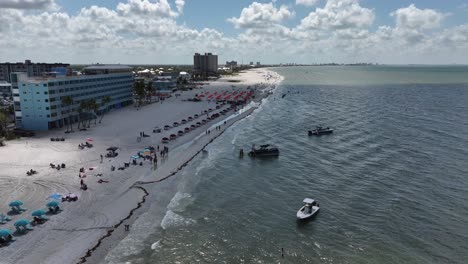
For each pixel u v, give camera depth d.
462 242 62.91
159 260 57.72
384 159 111.19
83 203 77.06
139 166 102.56
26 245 60.66
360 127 162.00
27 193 81.31
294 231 67.50
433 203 78.44
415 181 91.62
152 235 65.31
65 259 57.06
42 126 147.12
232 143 135.38
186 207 77.38
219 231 67.31
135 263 56.78
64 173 94.69
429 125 163.12
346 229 68.00
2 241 61.12
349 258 58.56
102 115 183.25
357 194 84.12
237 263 57.28
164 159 110.75
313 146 129.88
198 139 139.50
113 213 73.25
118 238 63.97
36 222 67.81
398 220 71.06
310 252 60.38
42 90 144.12
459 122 168.75
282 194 85.25
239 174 99.75
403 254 59.50
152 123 167.25
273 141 138.75
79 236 64.06
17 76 144.25
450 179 92.56
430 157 112.12
